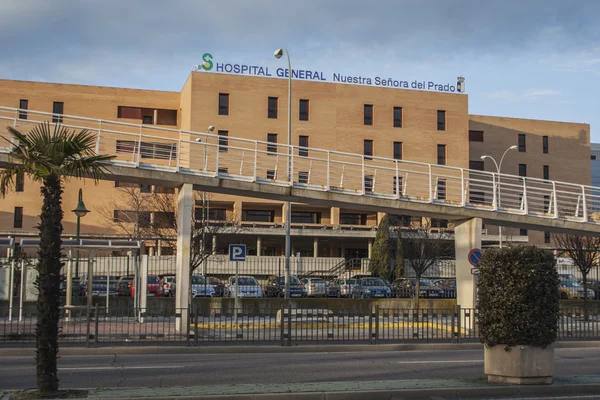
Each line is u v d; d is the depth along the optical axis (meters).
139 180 21.34
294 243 61.00
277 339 19.19
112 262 34.81
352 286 35.00
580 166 71.00
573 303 30.88
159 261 41.78
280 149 56.59
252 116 56.78
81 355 16.30
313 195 22.95
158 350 16.92
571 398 10.05
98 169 10.64
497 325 10.79
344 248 61.84
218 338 19.22
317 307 29.41
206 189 22.20
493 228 62.28
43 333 9.57
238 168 53.84
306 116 58.09
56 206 10.02
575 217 25.19
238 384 10.81
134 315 21.22
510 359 10.73
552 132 70.75
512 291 10.76
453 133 60.78
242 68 59.09
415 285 37.06
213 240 41.31
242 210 59.69
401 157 59.38
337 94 58.91
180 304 20.31
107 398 9.24
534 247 11.20
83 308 20.81
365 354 16.78
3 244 23.12
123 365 14.15
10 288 23.11
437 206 23.64
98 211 54.22
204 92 56.12
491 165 68.44
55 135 10.41
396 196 23.41
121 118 59.81
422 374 12.77
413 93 60.50
